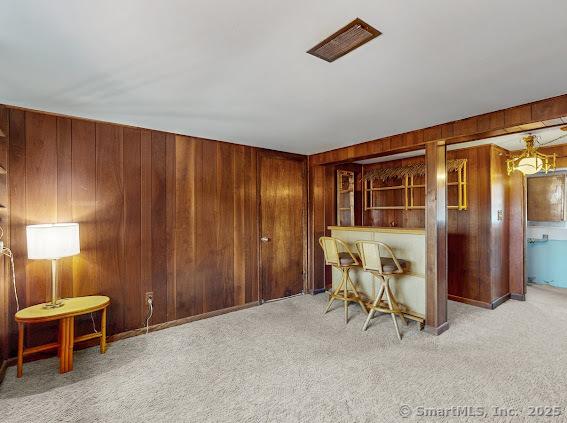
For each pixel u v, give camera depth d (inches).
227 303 156.1
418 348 113.8
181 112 109.7
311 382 92.2
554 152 159.5
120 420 76.6
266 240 171.0
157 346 117.6
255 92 91.3
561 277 212.8
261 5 52.0
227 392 87.7
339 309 160.1
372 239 155.4
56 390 89.1
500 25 57.9
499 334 126.6
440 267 128.1
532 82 83.6
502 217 174.6
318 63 73.3
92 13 54.0
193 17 55.4
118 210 124.6
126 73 78.6
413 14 54.6
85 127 117.2
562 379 92.5
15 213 104.0
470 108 104.2
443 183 129.5
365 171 223.1
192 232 144.7
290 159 183.3
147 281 131.7
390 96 93.7
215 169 152.4
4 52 67.8
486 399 83.2
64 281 113.3
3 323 100.8
